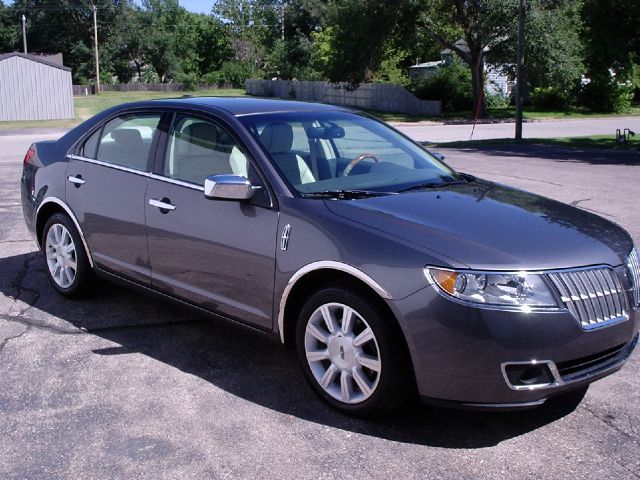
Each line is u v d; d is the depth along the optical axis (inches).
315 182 164.9
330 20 1635.1
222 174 169.3
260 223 157.6
